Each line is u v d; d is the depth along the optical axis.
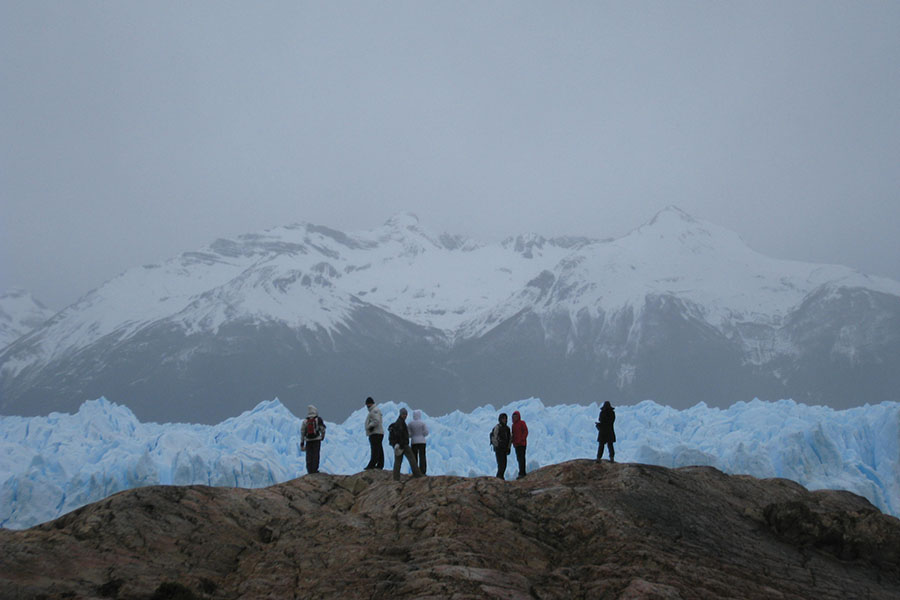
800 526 15.92
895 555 15.19
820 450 52.25
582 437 66.62
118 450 55.00
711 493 17.92
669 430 70.00
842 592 13.41
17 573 11.47
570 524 14.70
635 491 16.52
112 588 11.51
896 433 54.19
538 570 12.91
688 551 13.84
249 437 62.72
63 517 14.40
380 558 13.08
